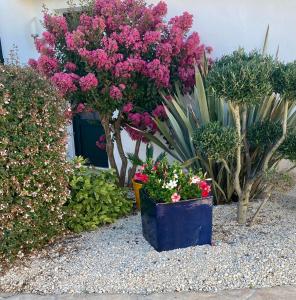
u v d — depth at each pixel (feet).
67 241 13.51
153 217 12.07
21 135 11.51
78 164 15.34
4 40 24.26
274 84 11.43
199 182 12.36
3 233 11.42
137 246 12.61
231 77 10.95
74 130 23.30
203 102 15.31
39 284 10.96
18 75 12.07
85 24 16.87
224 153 11.80
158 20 17.46
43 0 22.40
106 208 14.76
